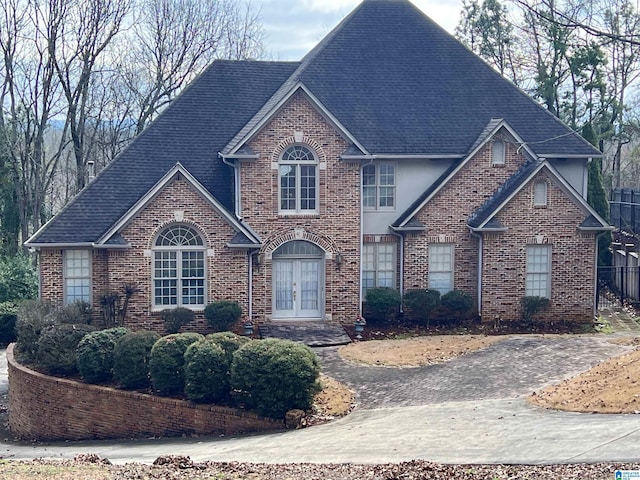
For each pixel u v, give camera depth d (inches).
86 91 1913.1
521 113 1307.8
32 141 2044.8
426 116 1278.3
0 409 1043.9
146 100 2044.8
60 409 904.3
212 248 1136.2
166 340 851.4
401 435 645.9
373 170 1243.8
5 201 1913.1
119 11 1927.9
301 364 776.3
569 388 758.5
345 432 684.7
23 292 1507.1
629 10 1749.5
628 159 2760.8
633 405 652.7
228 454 649.0
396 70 1330.0
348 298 1192.2
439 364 932.0
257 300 1171.9
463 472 504.1
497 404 739.4
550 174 1190.3
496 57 2346.2
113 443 813.9
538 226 1199.6
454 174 1213.1
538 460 527.2
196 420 811.4
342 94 1282.0
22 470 552.1
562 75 2044.8
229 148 1181.1
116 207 1160.2
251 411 784.3
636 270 1412.4
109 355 895.1
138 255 1120.2
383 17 1385.3
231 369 797.2
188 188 1125.1
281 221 1171.3
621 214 1797.5
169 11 2122.3
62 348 931.3
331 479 505.4
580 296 1215.6
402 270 1225.4
